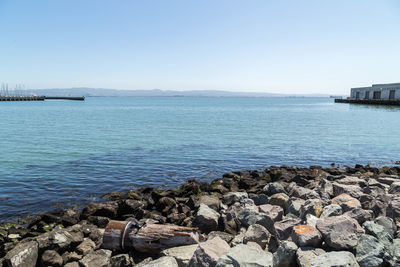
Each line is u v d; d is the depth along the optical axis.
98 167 17.72
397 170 16.91
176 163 19.12
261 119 55.84
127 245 6.99
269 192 12.10
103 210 9.79
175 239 6.86
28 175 15.76
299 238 6.26
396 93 97.94
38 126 40.72
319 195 10.59
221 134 33.28
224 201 11.08
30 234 8.23
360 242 5.98
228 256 5.63
